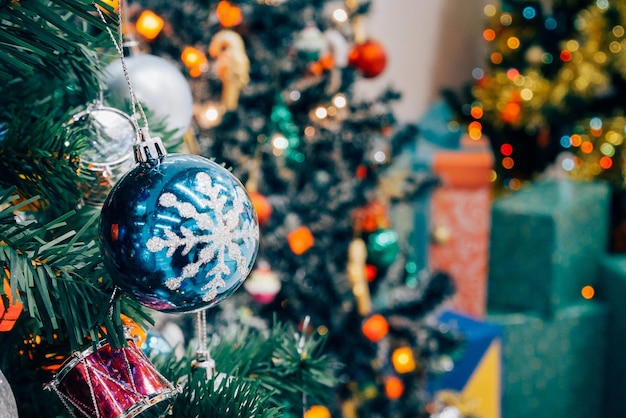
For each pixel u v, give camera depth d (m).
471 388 1.43
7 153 0.46
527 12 1.91
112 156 0.49
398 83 1.90
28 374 0.49
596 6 1.86
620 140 1.88
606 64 1.86
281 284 1.07
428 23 1.97
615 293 1.78
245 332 0.60
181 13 0.97
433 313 1.22
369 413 1.15
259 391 0.50
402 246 1.33
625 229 1.94
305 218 1.11
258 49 1.08
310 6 1.14
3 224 0.42
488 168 1.59
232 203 0.42
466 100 1.94
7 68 0.46
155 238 0.41
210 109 0.98
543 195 1.81
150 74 0.53
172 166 0.42
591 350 1.79
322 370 0.56
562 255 1.71
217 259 0.42
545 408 1.74
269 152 1.07
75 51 0.48
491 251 1.78
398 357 1.16
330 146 1.11
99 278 0.44
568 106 1.86
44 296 0.41
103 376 0.45
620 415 1.79
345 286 1.11
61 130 0.46
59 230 0.47
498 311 1.73
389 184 1.23
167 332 0.67
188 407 0.48
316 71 1.12
